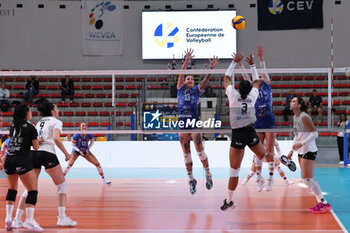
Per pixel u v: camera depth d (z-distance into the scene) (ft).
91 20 85.10
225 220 24.34
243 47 83.15
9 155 21.95
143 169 50.78
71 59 85.30
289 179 41.65
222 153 52.44
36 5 85.25
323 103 74.79
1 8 84.89
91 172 48.32
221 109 49.67
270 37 82.94
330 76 32.32
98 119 69.56
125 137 57.06
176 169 50.52
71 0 85.25
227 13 81.76
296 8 82.33
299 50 82.58
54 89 83.35
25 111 22.11
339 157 57.93
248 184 38.27
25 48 84.99
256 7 82.99
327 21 82.33
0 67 84.89
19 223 22.89
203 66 82.53
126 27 85.10
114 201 30.45
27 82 79.87
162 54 83.15
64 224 22.93
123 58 85.10
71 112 71.92
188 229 22.26
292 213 26.07
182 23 82.53
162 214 26.11
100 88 82.38
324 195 32.55
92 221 24.27
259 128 31.04
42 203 29.89
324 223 23.34
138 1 84.84
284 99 79.97
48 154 22.86
